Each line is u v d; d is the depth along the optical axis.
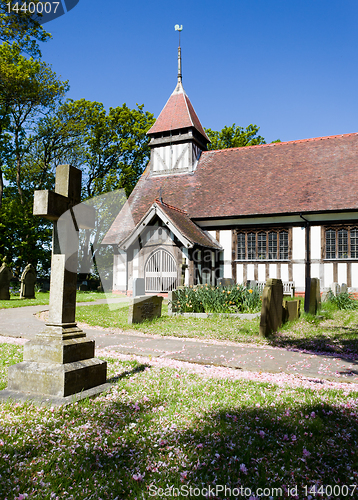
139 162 33.47
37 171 30.78
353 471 2.34
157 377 4.58
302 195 19.14
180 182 23.53
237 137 41.00
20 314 12.17
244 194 20.66
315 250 18.28
